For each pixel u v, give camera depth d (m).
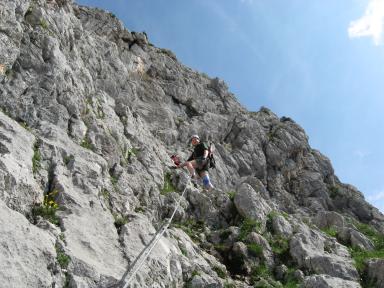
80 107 17.09
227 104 31.91
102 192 13.38
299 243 17.00
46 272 8.76
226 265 15.51
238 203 18.86
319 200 28.34
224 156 26.62
